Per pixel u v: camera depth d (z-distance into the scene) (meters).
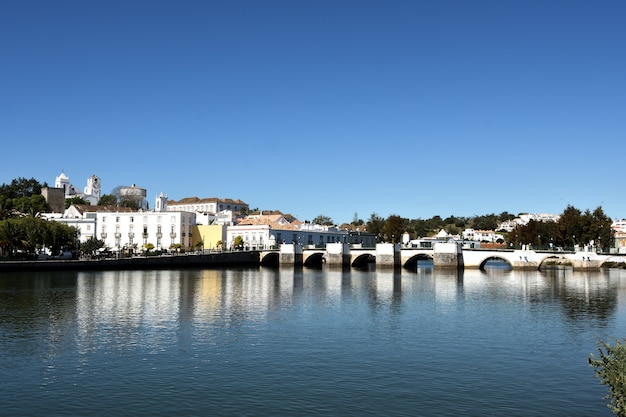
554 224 181.25
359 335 43.47
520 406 26.58
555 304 64.94
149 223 163.62
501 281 101.50
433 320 51.59
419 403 26.88
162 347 38.53
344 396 27.84
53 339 41.12
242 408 26.02
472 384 30.02
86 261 114.62
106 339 41.22
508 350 38.41
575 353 37.62
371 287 87.50
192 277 103.69
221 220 192.25
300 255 152.62
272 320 50.59
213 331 44.69
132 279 95.62
